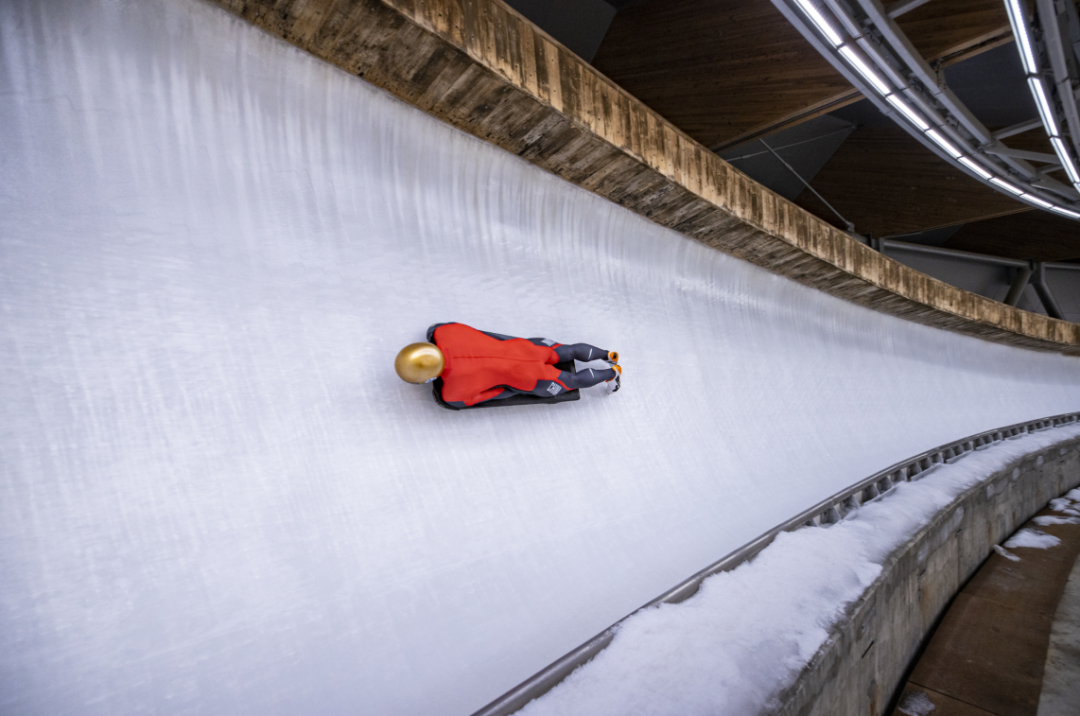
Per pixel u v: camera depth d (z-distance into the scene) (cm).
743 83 582
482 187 310
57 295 169
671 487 315
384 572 192
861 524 276
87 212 182
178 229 201
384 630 179
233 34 222
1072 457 641
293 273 224
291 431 199
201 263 202
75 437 160
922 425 698
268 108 236
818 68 528
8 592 138
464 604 199
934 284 723
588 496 272
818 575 211
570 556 241
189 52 215
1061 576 370
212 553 167
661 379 369
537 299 320
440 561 206
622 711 129
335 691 160
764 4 493
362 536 196
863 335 698
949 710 239
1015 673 264
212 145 218
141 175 198
